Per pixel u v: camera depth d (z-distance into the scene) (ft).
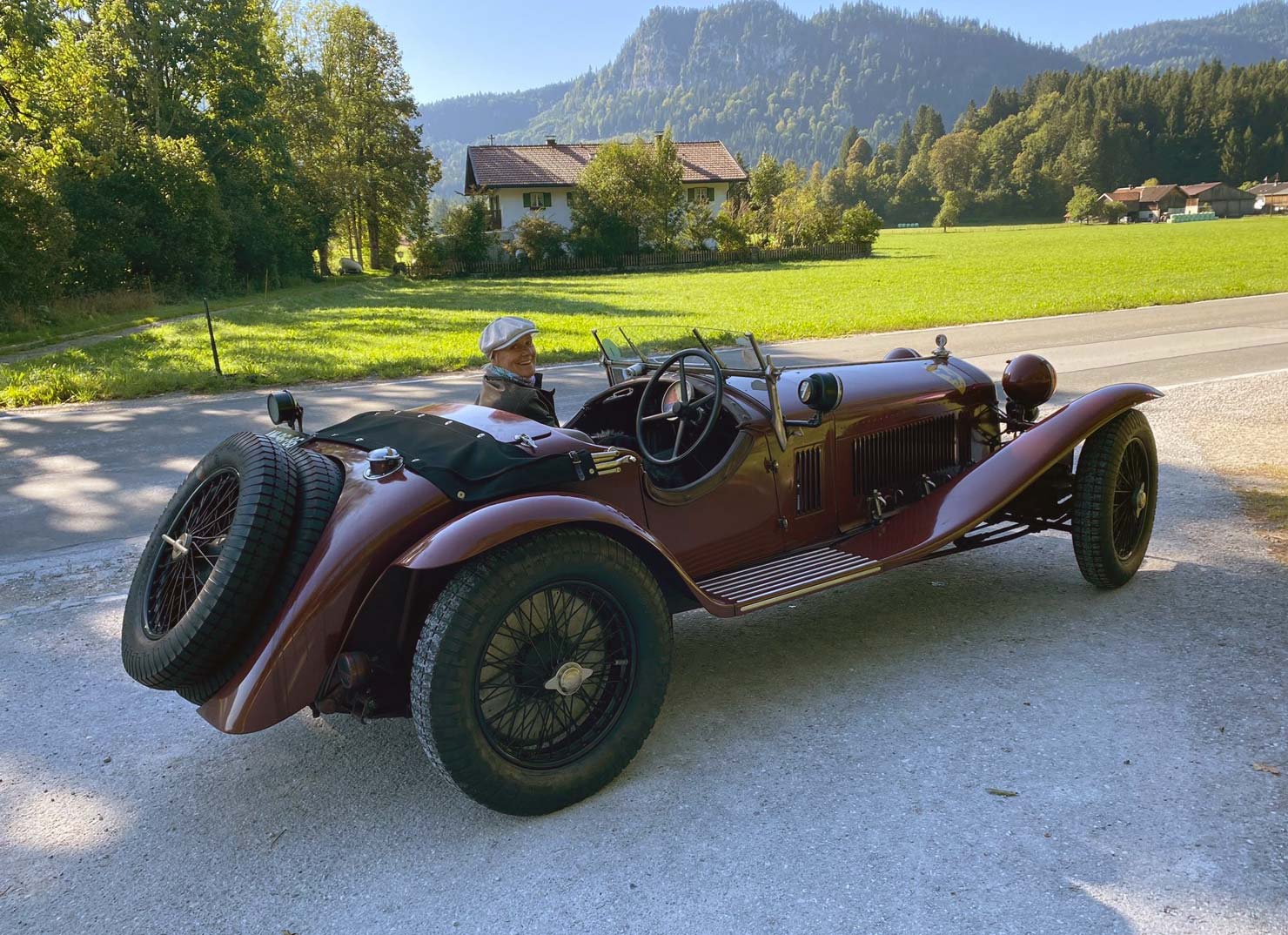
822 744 10.64
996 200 628.69
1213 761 9.74
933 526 12.88
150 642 9.50
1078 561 14.32
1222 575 15.03
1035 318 59.36
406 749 11.25
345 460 10.77
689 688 12.38
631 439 14.23
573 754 9.72
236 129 138.72
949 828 8.91
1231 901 7.66
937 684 11.94
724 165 247.09
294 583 9.11
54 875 8.99
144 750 11.35
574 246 201.36
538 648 9.49
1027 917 7.63
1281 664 11.78
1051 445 13.25
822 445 13.60
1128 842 8.52
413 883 8.63
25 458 28.09
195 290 112.88
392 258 244.42
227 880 8.80
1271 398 29.35
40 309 76.13
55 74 93.81
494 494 9.77
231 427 32.01
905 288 100.07
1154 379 34.17
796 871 8.41
